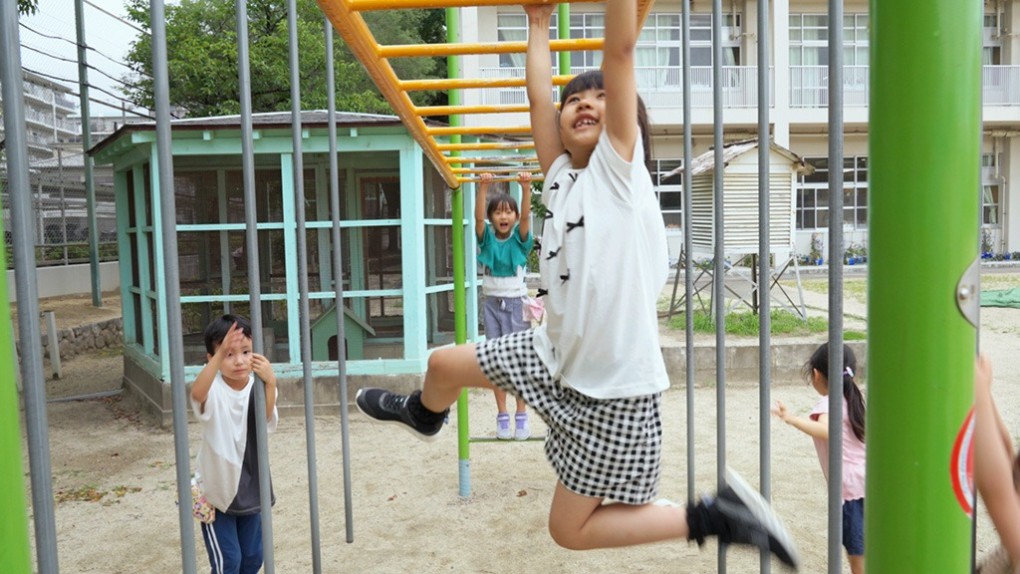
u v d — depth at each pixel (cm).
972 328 91
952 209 88
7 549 81
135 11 1619
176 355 124
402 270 666
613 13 152
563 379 162
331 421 630
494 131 305
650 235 163
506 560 360
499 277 512
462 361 174
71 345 973
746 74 1886
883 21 90
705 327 874
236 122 648
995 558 141
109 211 1583
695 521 163
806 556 348
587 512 162
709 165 899
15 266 106
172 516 433
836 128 130
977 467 126
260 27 1633
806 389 692
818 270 1809
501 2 183
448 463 510
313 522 229
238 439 277
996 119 1947
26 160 106
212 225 650
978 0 89
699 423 584
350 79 1683
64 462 535
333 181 291
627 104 157
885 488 93
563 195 169
